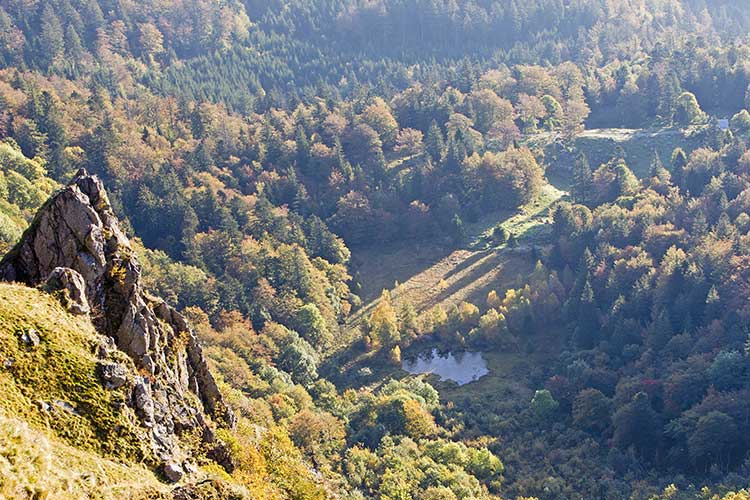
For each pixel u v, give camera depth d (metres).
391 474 101.69
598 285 160.12
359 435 117.69
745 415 112.38
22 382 35.62
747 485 101.50
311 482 51.38
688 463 112.12
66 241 44.06
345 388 147.00
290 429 107.31
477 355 157.38
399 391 131.25
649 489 104.88
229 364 124.62
